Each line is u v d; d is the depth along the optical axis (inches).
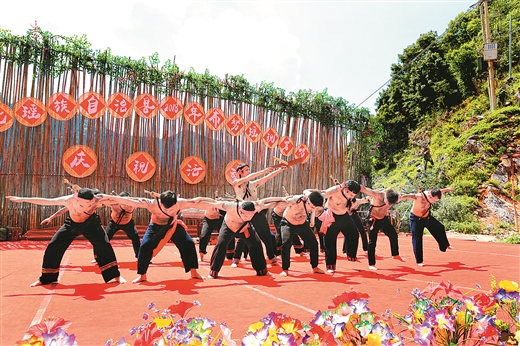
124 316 142.2
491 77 796.6
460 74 997.8
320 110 618.5
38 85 412.5
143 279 213.3
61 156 419.8
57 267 202.2
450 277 236.4
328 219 258.5
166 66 485.4
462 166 717.3
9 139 401.4
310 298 174.6
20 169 404.2
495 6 1066.1
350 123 657.6
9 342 114.7
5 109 398.9
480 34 1011.9
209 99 516.1
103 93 444.1
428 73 1050.7
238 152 530.9
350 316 77.2
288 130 582.9
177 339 71.9
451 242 498.3
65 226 204.5
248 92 544.4
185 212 462.0
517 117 729.6
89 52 438.3
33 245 369.1
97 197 204.2
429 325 82.0
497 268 274.4
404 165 988.6
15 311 148.9
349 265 292.4
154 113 472.4
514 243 496.7
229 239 234.5
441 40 1085.1
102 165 438.3
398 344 72.7
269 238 277.7
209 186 504.4
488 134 725.9
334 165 627.8
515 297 92.4
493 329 85.4
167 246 423.8
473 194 666.8
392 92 1131.3
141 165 458.3
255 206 230.4
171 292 185.6
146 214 471.8
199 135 502.9
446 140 914.1
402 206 697.6
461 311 89.2
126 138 454.0
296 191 582.2
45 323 68.2
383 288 199.0
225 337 75.7
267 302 166.2
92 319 138.3
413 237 298.0
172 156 483.2
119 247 395.5
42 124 414.3
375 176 1051.9
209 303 163.9
